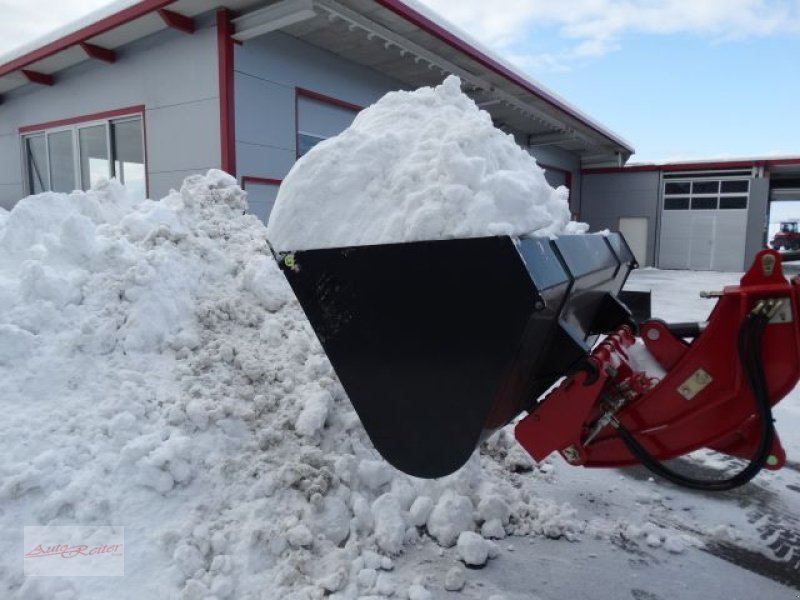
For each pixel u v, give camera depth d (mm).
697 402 1751
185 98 8016
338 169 1877
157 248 3232
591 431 1893
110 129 9328
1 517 1908
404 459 1827
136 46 8547
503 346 1573
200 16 7645
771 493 2787
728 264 19656
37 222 3254
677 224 20453
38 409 2268
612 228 21484
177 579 1861
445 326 1649
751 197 19109
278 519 2141
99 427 2260
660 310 9055
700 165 19578
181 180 8258
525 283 1510
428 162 1837
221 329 3053
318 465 2379
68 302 2711
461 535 2193
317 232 1839
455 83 2258
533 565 2145
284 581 1900
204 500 2170
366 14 7879
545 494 2734
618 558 2207
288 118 8367
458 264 1597
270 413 2631
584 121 15023
